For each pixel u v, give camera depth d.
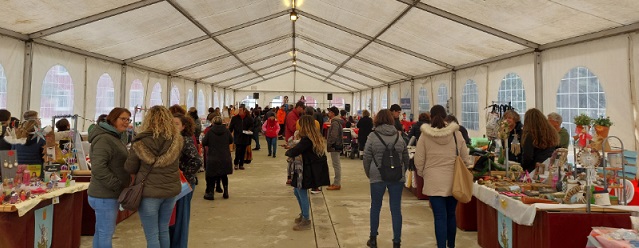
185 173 3.65
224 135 6.20
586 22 5.79
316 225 4.84
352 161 11.09
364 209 5.64
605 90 5.95
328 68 20.17
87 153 5.00
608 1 4.98
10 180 3.32
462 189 3.35
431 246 4.10
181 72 14.55
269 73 23.72
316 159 4.57
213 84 20.89
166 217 3.04
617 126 5.71
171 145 2.86
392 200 3.78
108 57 9.52
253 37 12.26
